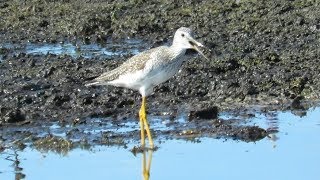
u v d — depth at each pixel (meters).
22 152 14.59
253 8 22.44
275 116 15.95
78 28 21.34
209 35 20.77
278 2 22.77
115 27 21.61
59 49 20.36
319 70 17.97
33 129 15.45
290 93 16.88
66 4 23.66
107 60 19.14
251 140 14.94
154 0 23.67
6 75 18.28
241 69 18.17
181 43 14.97
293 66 18.28
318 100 16.66
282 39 20.19
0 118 15.78
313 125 15.50
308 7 22.30
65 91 17.12
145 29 21.47
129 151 14.54
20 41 20.98
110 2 23.73
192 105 16.44
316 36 20.30
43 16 22.67
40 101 16.61
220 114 16.09
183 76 17.78
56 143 14.74
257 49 19.55
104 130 15.41
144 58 14.95
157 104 16.58
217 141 14.88
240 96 16.88
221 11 22.52
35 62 19.11
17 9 23.28
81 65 18.81
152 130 15.37
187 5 23.17
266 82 17.45
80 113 16.09
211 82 17.48
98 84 15.66
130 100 16.69
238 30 20.98
